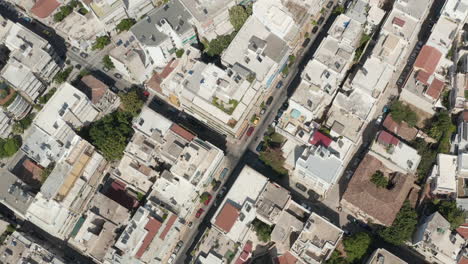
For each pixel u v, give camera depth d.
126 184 179.88
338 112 173.62
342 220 173.50
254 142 187.00
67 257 178.75
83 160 178.38
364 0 182.38
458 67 177.00
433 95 172.75
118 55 195.12
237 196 168.38
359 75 171.62
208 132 190.12
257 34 182.38
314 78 172.75
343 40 174.88
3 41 198.00
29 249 172.25
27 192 177.00
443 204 163.00
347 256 164.88
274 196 166.38
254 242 172.00
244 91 172.25
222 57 179.88
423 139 173.50
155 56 192.12
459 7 176.25
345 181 176.75
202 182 171.00
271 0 183.00
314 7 186.00
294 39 183.00
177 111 195.38
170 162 171.62
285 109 188.62
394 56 173.38
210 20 187.88
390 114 176.88
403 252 167.25
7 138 194.88
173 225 169.00
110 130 184.38
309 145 170.62
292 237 166.75
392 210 163.12
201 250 168.62
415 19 176.38
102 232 171.00
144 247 163.62
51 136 180.75
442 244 157.75
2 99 188.25
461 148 168.38
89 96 192.00
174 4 193.25
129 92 192.12
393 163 167.00
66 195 174.38
